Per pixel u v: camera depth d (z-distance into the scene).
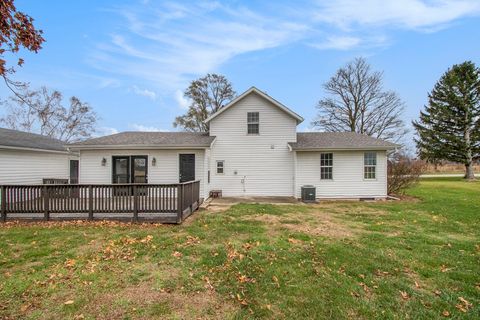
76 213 8.40
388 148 13.84
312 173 14.30
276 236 6.34
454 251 5.26
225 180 15.03
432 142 28.19
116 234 6.52
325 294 3.52
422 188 18.88
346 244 5.69
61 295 3.50
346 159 14.23
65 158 16.55
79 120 31.62
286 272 4.19
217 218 8.48
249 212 9.57
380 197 14.08
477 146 26.91
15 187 8.18
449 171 41.19
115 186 8.16
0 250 5.29
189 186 9.00
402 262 4.65
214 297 3.46
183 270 4.30
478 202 12.16
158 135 15.36
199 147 13.00
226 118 15.15
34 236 6.32
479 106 26.95
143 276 4.09
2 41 4.16
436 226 7.48
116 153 13.29
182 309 3.19
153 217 8.05
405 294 3.54
